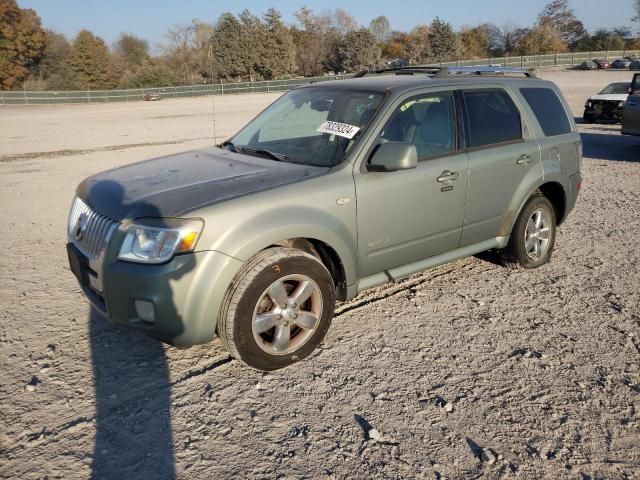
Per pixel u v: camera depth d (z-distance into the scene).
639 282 5.08
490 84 4.93
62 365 3.68
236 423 3.08
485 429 3.04
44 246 6.41
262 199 3.44
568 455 2.83
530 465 2.76
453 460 2.80
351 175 3.84
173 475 2.69
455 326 4.24
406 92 4.26
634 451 2.86
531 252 5.41
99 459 2.80
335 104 4.43
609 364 3.68
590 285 5.03
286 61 74.88
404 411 3.19
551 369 3.63
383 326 4.24
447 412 3.18
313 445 2.91
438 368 3.65
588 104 19.02
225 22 69.12
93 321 4.32
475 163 4.57
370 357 3.79
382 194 3.96
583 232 6.75
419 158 4.27
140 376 3.55
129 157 13.97
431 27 88.69
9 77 70.38
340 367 3.66
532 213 5.26
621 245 6.20
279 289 3.50
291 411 3.20
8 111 42.72
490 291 4.91
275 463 2.78
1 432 3.00
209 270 3.21
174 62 67.69
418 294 4.84
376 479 2.67
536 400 3.29
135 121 26.62
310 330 3.71
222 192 3.46
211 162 4.16
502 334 4.11
